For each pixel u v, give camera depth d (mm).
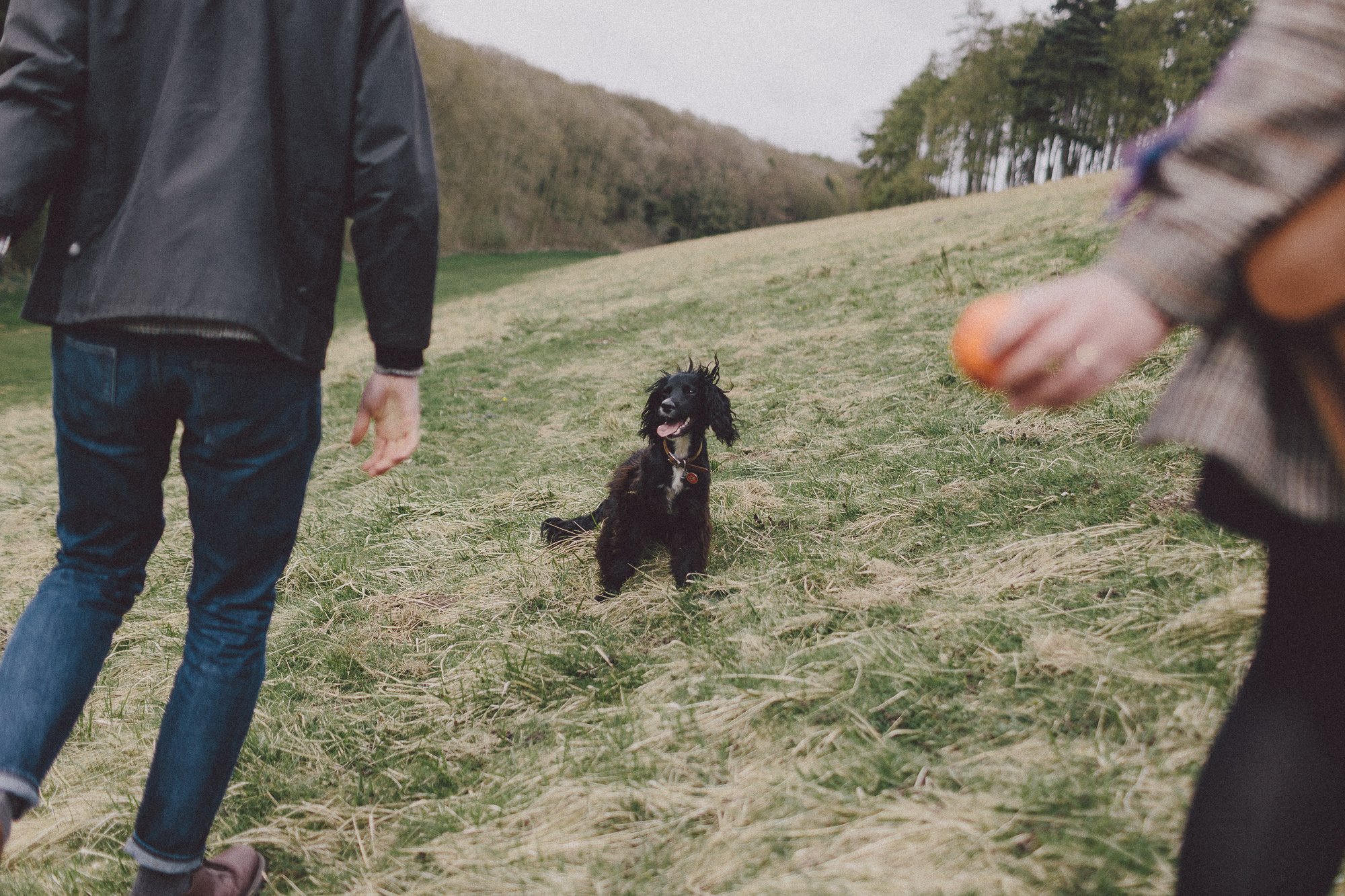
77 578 1529
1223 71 655
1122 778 1502
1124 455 3191
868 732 1790
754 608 2590
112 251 1353
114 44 1370
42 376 12023
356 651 2740
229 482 1458
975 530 2893
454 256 51875
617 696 2238
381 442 1648
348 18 1435
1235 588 2004
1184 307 607
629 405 6008
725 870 1464
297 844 1827
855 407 4789
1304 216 586
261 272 1361
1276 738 848
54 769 2303
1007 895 1288
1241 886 850
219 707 1499
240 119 1360
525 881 1546
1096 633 2016
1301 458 675
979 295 7375
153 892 1486
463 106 55375
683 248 31109
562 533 3527
